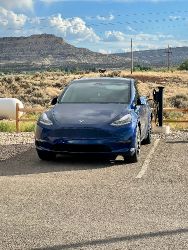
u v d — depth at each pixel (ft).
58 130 37.24
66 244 19.95
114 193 28.22
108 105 39.75
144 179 32.07
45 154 38.75
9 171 35.04
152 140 52.26
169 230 21.62
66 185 30.32
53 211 24.57
